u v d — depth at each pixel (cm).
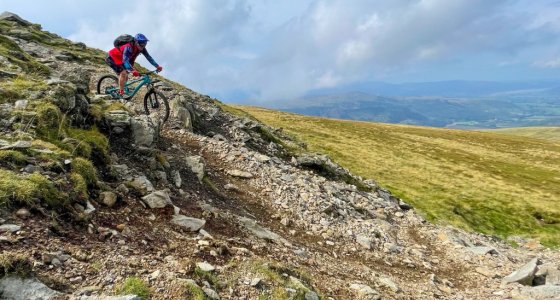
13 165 873
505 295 1562
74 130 1241
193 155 1969
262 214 1739
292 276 1024
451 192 6500
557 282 1680
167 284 729
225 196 1700
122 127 1512
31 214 761
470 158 10856
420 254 1955
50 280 641
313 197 2114
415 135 14738
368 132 13050
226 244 1079
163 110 2478
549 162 11619
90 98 1664
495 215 5528
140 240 894
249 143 2888
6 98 1208
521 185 7906
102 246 794
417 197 5806
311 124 12631
